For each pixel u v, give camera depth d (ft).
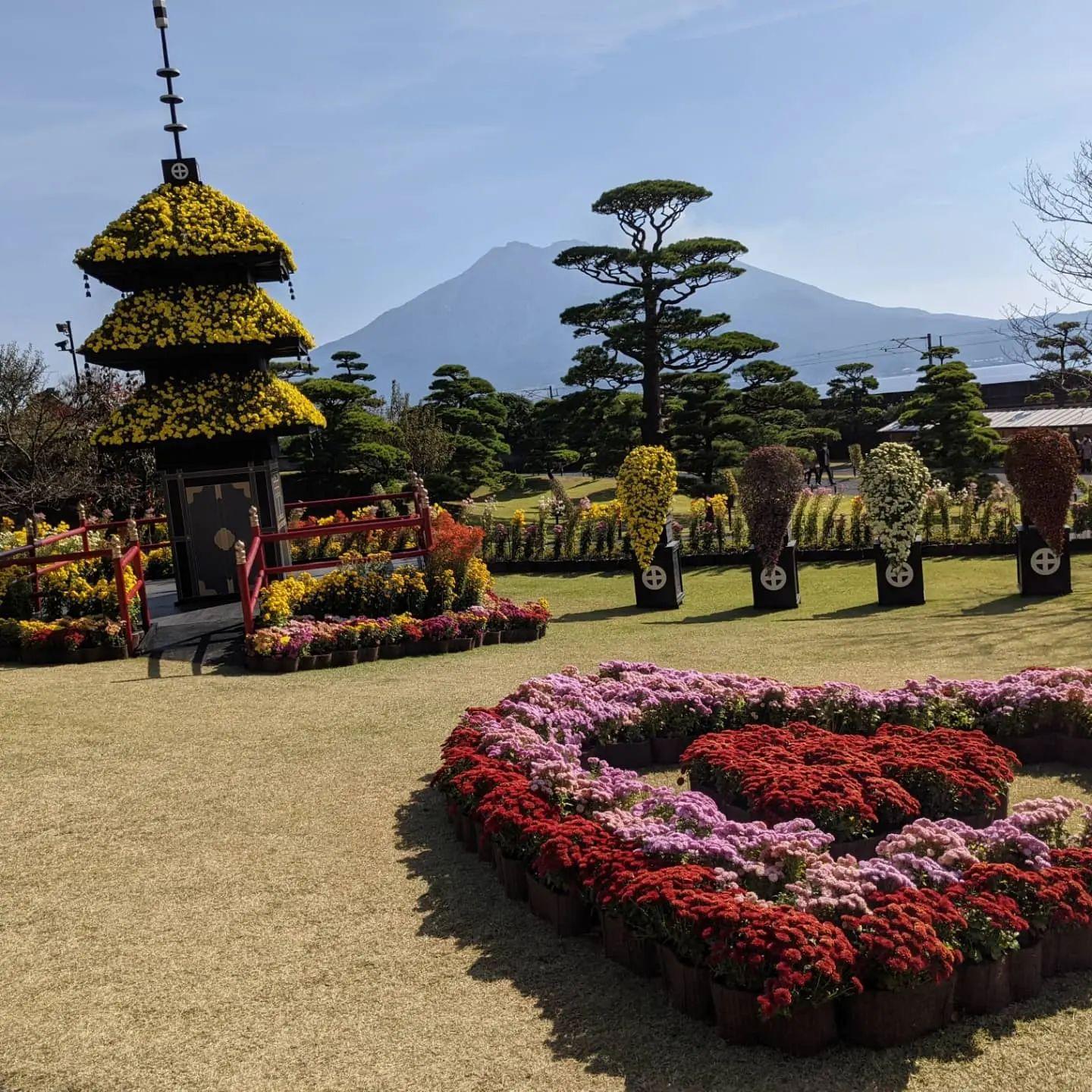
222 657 36.42
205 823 20.63
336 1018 13.74
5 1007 14.29
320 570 54.34
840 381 163.02
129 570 41.98
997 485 68.03
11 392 87.04
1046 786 21.35
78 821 20.85
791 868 14.88
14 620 38.81
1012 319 66.90
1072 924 14.05
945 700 23.80
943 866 15.05
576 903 15.89
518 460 153.69
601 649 37.99
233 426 44.55
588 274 95.81
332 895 17.39
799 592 52.80
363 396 97.19
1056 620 39.01
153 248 43.96
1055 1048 12.55
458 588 42.63
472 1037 13.20
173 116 46.85
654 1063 12.55
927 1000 12.78
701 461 87.92
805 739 21.66
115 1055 13.10
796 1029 12.53
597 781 18.75
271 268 48.03
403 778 23.03
